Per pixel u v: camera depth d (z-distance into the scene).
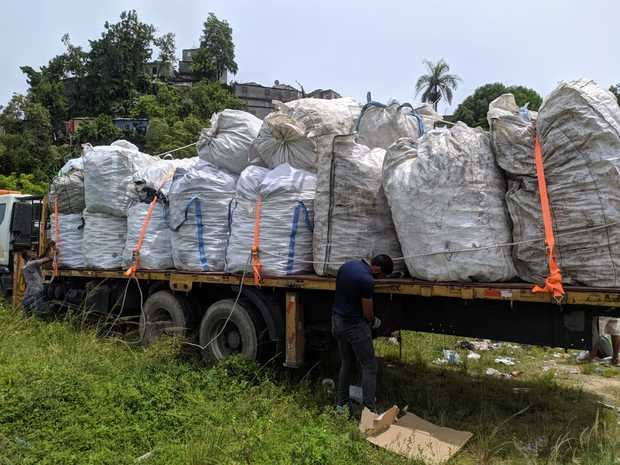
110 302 7.32
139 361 5.65
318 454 3.44
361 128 5.41
